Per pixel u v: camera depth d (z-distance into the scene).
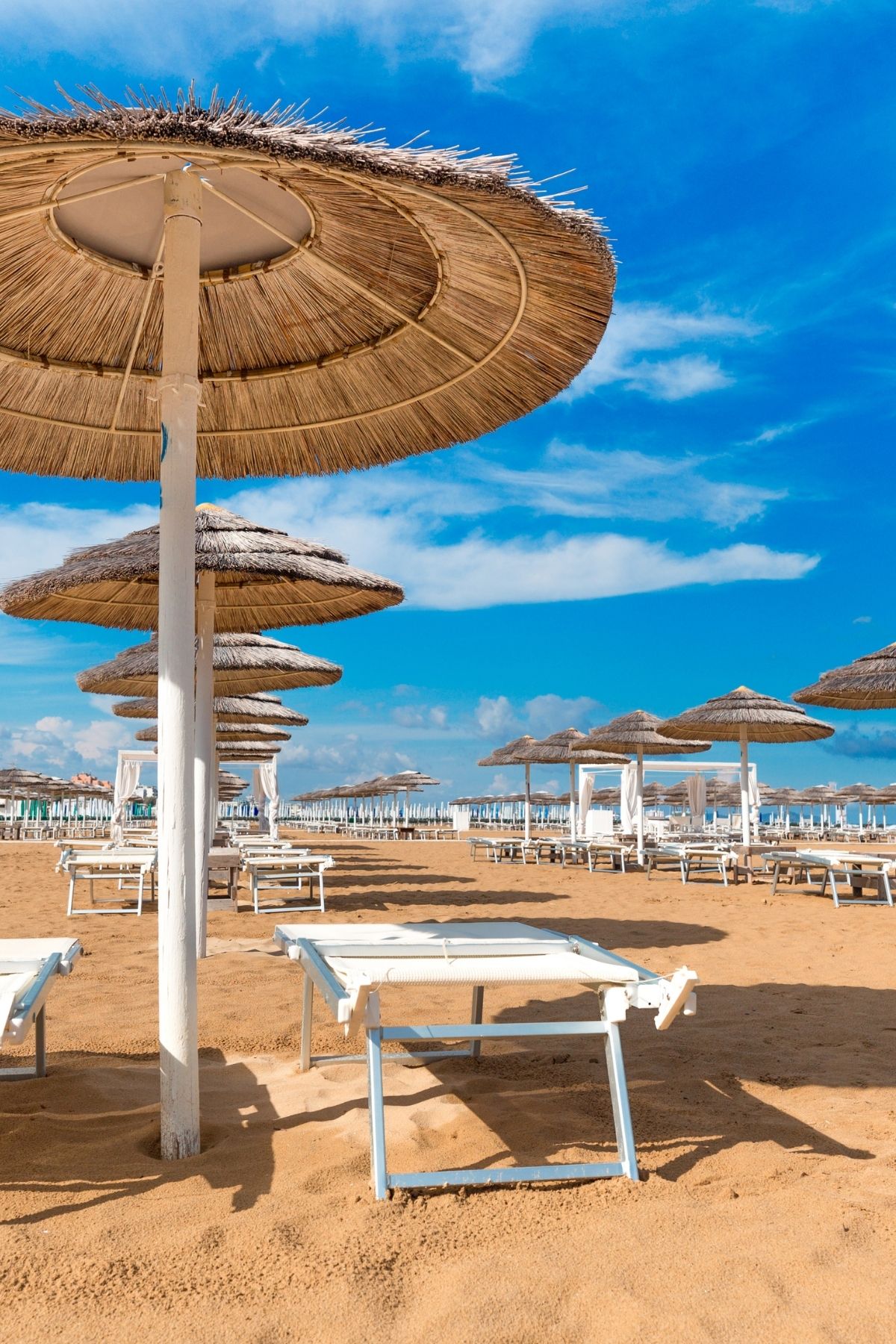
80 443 3.63
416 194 2.17
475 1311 1.60
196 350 2.55
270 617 7.63
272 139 1.93
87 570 5.60
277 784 20.97
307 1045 3.21
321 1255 1.80
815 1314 1.61
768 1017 4.13
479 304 2.92
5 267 2.89
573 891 10.57
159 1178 2.21
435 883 11.16
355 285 2.95
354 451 3.73
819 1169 2.30
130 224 2.86
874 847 24.09
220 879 8.68
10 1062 3.29
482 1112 2.73
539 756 19.42
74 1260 1.79
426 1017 4.04
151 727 18.38
